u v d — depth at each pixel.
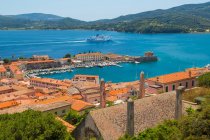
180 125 43.34
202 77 120.06
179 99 60.53
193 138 38.56
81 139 57.97
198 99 72.06
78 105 140.75
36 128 56.22
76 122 107.81
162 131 45.44
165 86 163.12
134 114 57.88
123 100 156.12
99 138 53.44
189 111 63.16
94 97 187.00
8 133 53.53
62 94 188.25
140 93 85.56
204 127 39.25
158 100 63.22
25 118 59.62
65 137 58.56
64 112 128.50
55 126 58.75
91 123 55.19
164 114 61.28
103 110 56.69
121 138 46.94
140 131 56.00
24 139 53.53
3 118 62.16
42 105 128.88
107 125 54.75
